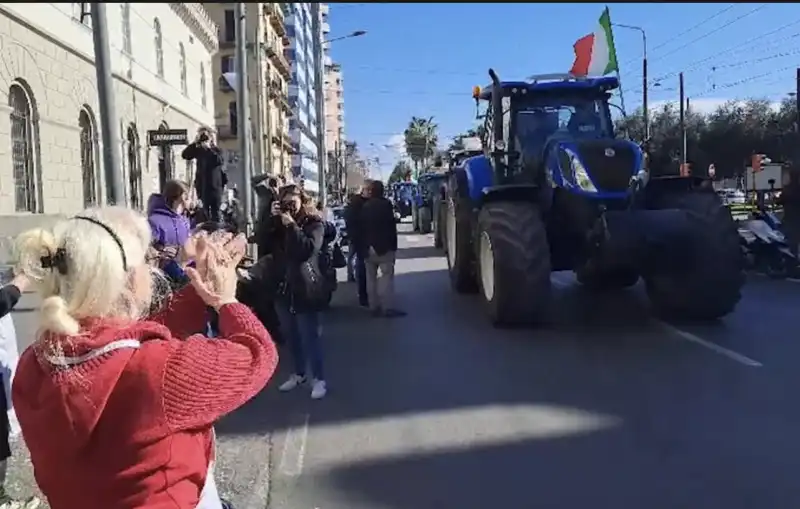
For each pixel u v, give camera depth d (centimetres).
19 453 511
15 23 1672
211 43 3859
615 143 945
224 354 189
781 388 653
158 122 2806
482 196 1002
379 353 835
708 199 938
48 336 184
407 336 920
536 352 812
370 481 476
